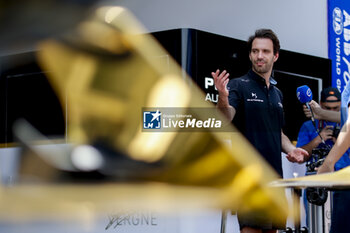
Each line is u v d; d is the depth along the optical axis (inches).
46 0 15.7
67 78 19.3
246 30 242.8
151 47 21.0
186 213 16.7
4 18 15.3
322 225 204.8
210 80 224.2
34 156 16.6
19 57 16.5
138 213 16.2
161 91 20.4
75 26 17.1
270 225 19.6
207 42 220.7
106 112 19.3
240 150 19.7
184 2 207.5
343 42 292.4
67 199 15.5
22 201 15.1
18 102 205.8
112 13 18.9
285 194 22.0
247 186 19.0
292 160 233.1
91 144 18.4
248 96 215.0
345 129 161.9
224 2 228.1
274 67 251.9
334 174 58.1
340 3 291.0
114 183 16.8
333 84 286.8
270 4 254.1
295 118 256.5
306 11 272.4
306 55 264.4
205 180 18.5
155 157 18.4
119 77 19.7
